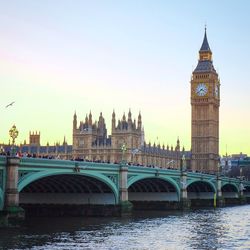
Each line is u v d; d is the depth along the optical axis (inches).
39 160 3592.5
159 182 5757.9
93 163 4232.3
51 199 4712.1
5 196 3299.7
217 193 7485.2
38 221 4151.1
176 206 5925.2
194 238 3326.8
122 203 4630.9
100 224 4013.3
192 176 6451.8
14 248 2765.7
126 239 3218.5
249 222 4451.3
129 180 4837.6
